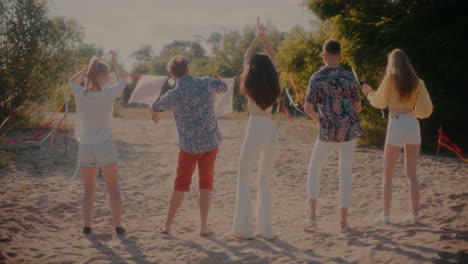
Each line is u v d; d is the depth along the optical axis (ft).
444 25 36.37
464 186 19.19
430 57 37.22
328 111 12.83
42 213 14.80
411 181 13.75
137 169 24.61
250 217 12.60
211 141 12.48
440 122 40.29
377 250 10.99
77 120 12.55
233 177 22.82
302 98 38.60
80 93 12.25
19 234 12.37
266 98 12.25
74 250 11.40
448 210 14.92
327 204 17.24
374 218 14.24
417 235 12.09
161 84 12.84
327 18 48.24
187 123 12.38
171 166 25.84
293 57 50.31
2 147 28.22
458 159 28.45
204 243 12.15
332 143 13.06
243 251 11.42
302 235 12.82
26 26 40.09
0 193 17.06
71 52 43.11
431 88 36.78
